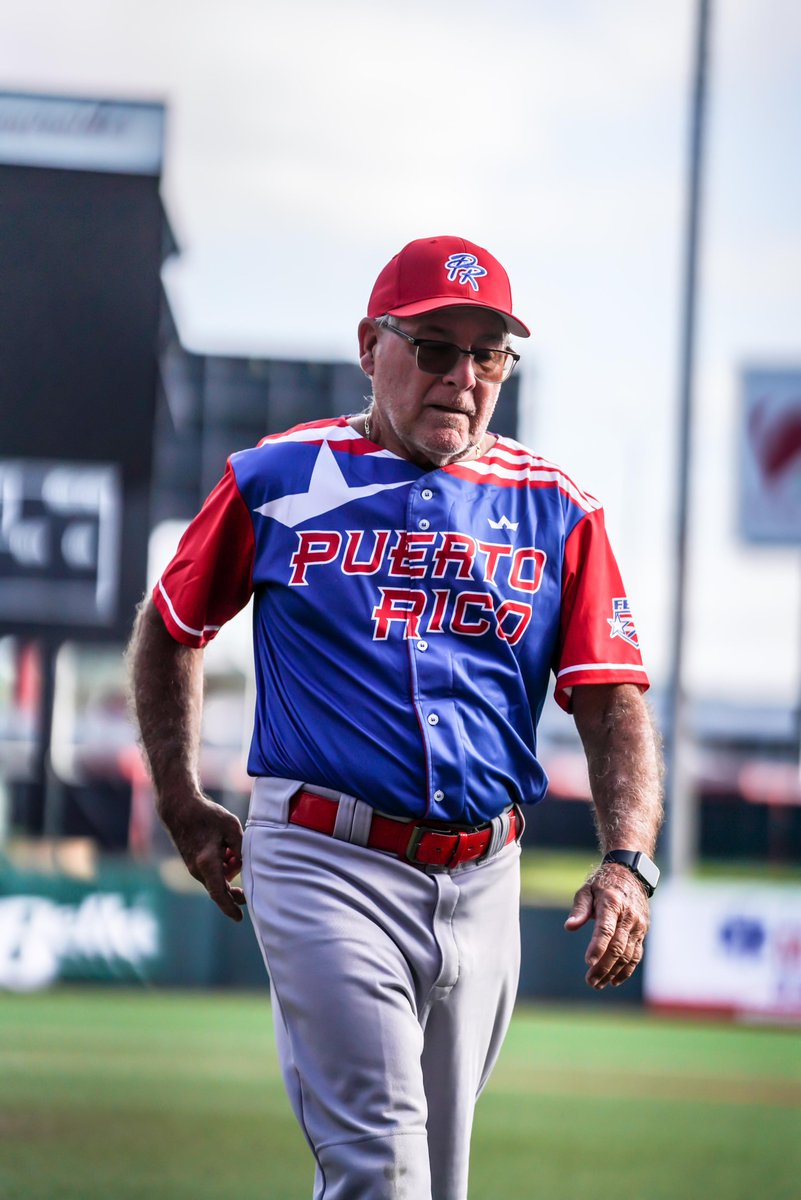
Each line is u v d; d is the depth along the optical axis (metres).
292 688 4.79
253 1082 13.71
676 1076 15.51
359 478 4.87
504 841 4.89
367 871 4.66
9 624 25.77
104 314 25.70
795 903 20.69
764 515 30.86
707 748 61.12
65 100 25.59
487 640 4.79
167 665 5.17
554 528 4.94
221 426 33.06
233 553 5.05
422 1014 4.79
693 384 23.56
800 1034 19.44
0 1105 12.33
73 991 20.66
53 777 27.89
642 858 4.70
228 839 5.11
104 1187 9.48
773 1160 11.26
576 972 21.25
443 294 4.74
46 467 25.80
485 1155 11.14
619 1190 10.05
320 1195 4.56
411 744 4.65
